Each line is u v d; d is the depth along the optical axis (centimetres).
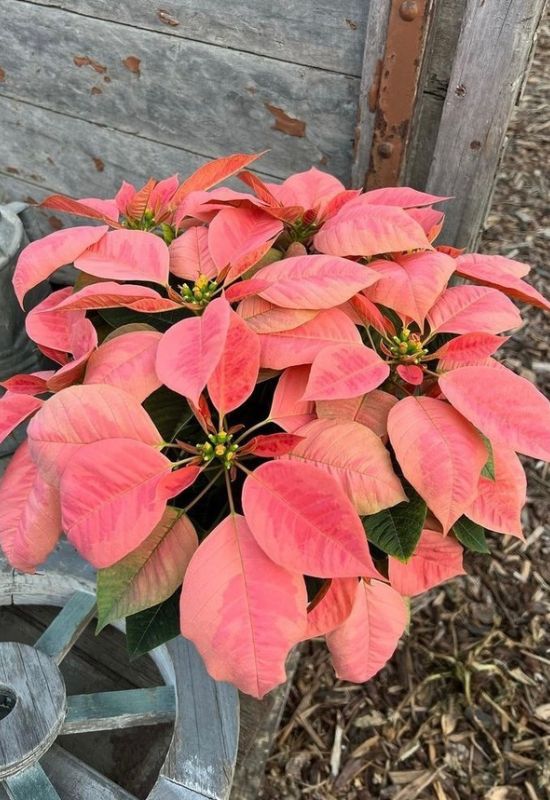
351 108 73
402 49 63
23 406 46
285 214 51
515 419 41
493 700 82
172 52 79
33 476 45
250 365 42
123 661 66
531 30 60
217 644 37
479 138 66
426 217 54
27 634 68
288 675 72
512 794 75
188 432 49
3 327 82
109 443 39
